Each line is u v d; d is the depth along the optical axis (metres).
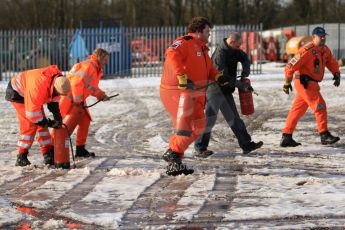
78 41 38.91
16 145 14.84
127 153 13.45
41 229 7.57
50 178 10.55
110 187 9.68
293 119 13.65
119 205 8.56
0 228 7.61
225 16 78.44
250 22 79.88
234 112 12.45
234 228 7.39
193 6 78.06
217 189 9.42
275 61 55.59
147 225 7.62
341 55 52.97
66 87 10.90
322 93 25.94
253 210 8.09
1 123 19.06
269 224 7.52
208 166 11.48
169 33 39.81
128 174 10.71
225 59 12.41
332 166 11.41
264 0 81.19
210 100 12.14
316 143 14.11
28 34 39.00
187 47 10.45
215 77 10.90
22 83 11.38
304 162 11.84
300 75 13.52
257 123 17.92
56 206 8.61
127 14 78.12
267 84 31.02
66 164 11.45
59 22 68.62
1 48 38.09
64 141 11.41
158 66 40.06
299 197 8.76
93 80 12.41
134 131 17.11
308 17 78.00
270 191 9.19
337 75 13.91
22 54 38.97
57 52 39.12
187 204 8.53
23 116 11.66
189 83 10.40
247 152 12.57
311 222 7.57
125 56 39.00
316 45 13.44
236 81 12.11
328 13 77.56
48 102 11.29
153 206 8.48
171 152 10.50
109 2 80.31
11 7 70.19
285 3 84.69
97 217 7.94
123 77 38.66
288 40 52.59
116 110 22.27
